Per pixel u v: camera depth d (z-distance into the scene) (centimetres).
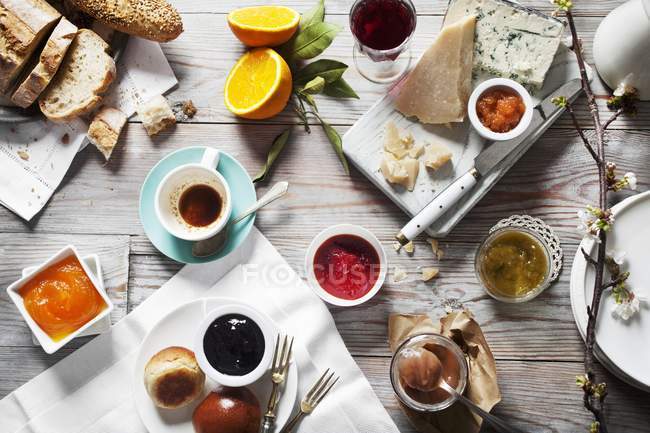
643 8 156
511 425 162
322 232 171
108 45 177
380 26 169
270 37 168
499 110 166
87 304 168
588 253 164
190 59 185
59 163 182
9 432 173
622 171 178
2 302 182
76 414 174
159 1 173
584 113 179
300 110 178
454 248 179
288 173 183
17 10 171
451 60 168
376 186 181
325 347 175
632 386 172
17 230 183
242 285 177
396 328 175
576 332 175
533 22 171
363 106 183
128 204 183
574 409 174
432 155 173
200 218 175
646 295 166
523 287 170
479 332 168
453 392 158
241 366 163
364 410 173
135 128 184
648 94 173
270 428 164
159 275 181
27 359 179
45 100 177
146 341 167
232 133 184
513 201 179
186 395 163
